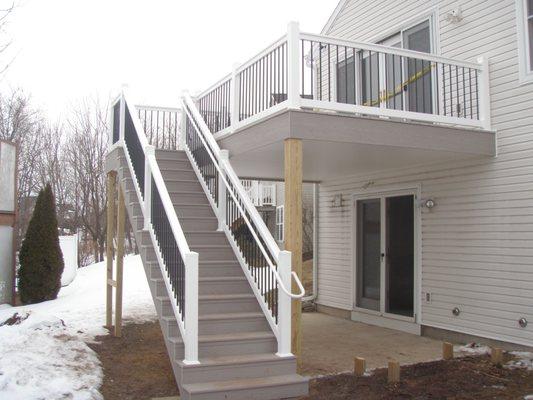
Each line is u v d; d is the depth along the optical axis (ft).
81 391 15.72
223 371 15.51
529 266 21.35
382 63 28.43
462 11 25.07
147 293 36.52
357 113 20.49
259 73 21.52
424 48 27.50
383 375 18.16
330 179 33.35
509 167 22.39
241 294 19.04
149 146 21.36
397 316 27.58
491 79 23.35
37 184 71.56
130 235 80.84
